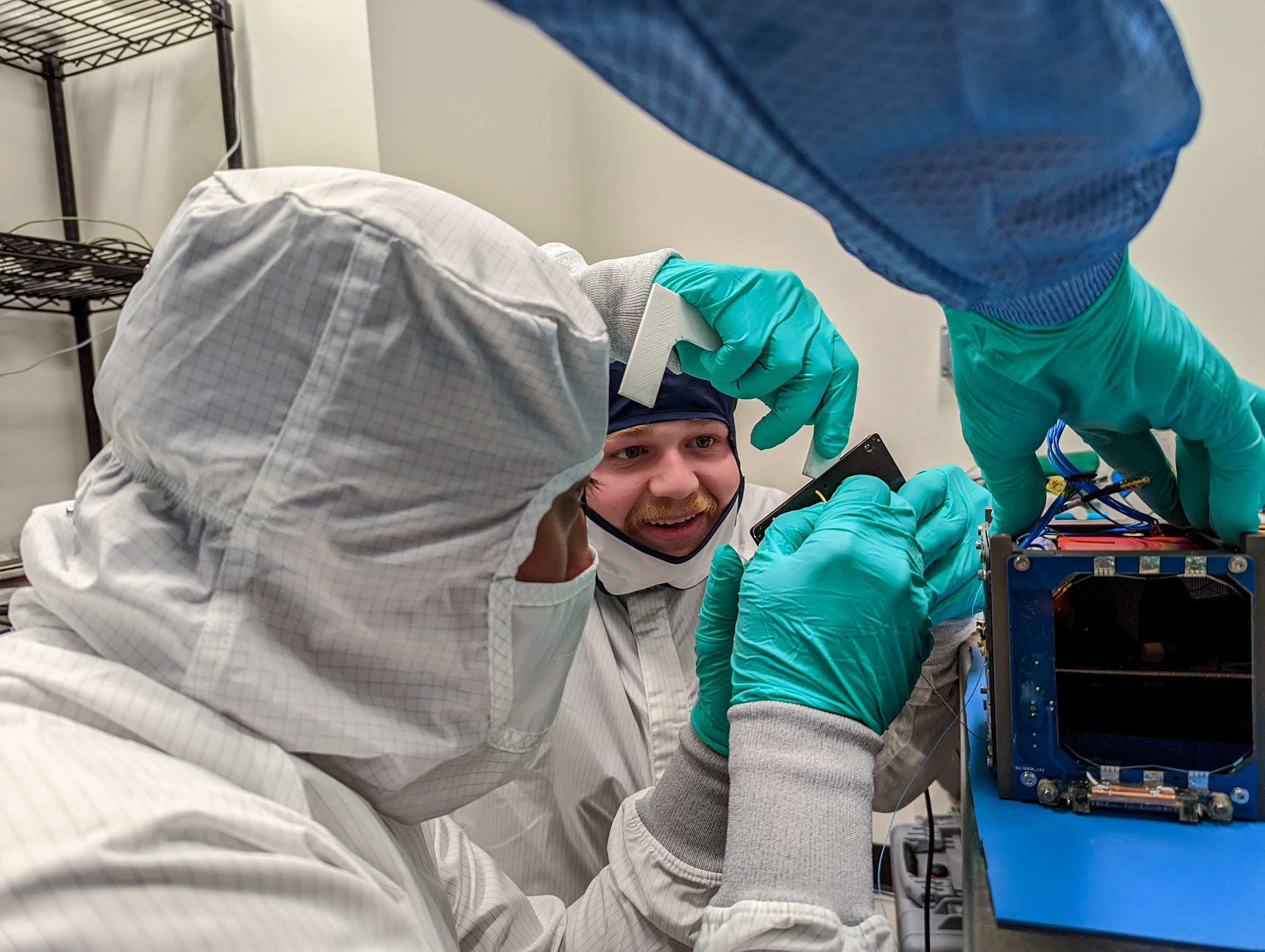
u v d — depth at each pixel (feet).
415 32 5.04
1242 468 1.76
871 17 0.71
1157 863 1.62
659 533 3.73
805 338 2.74
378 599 1.52
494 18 5.59
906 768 3.16
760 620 2.31
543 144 6.01
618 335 3.25
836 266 5.34
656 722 3.65
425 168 5.13
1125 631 1.88
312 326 1.39
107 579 1.42
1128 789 1.81
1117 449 2.12
